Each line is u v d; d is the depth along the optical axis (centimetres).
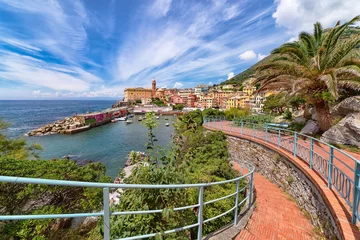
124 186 149
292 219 399
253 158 883
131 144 2564
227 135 1110
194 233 291
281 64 835
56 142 2698
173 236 211
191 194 382
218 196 465
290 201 506
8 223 466
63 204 637
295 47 794
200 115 2314
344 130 713
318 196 380
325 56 766
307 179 450
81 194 683
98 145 2520
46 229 503
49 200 638
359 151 634
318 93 798
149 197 205
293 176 544
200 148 853
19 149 1255
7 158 738
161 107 8938
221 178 650
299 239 326
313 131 903
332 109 911
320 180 390
